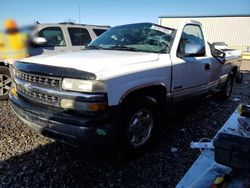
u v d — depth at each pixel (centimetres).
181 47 425
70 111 302
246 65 1766
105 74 297
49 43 659
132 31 456
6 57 600
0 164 338
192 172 208
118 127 315
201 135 443
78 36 720
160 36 426
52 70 313
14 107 361
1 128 451
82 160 352
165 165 345
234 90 839
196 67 444
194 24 471
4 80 623
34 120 324
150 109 365
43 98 322
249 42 2867
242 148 157
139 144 357
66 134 299
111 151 364
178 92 412
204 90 491
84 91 290
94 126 290
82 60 335
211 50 512
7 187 293
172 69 388
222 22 2927
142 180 312
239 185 172
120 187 297
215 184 177
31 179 309
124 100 322
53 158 356
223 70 584
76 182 305
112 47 436
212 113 564
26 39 605
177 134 442
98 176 317
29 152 371
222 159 166
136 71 331
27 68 339
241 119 209
